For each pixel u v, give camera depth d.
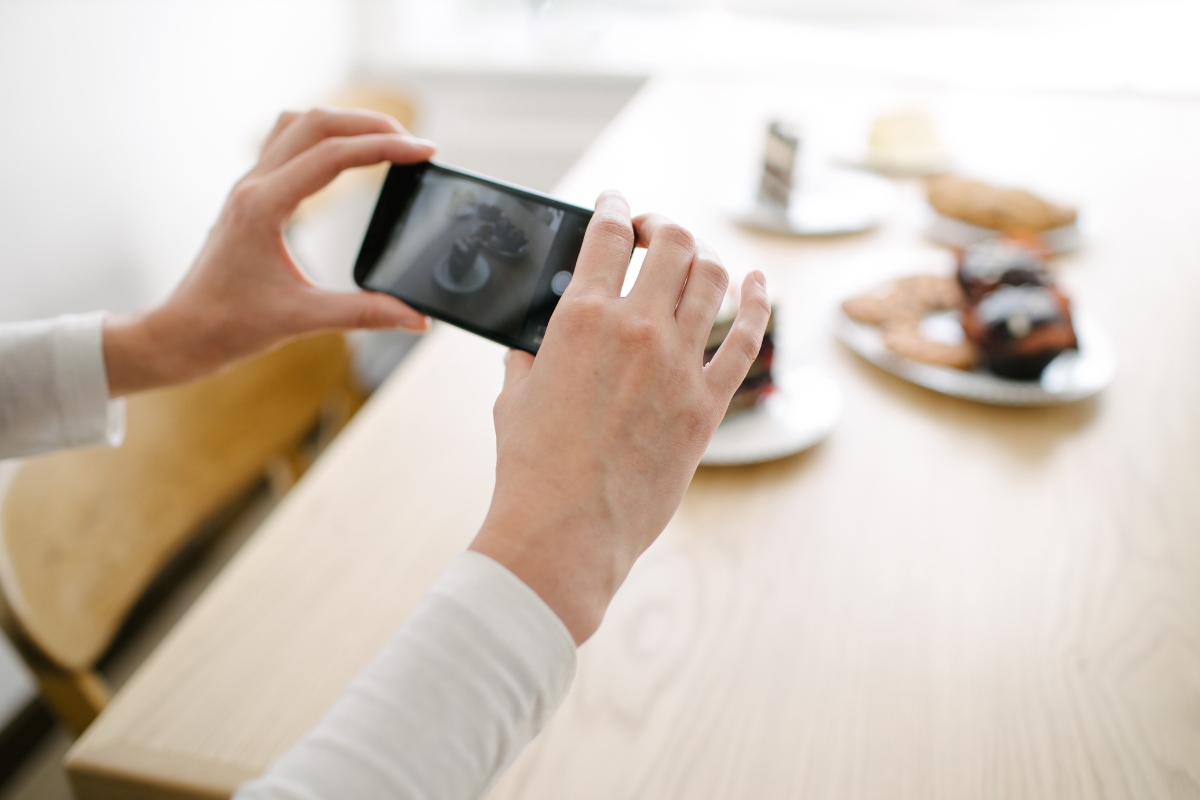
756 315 0.42
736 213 1.27
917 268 1.12
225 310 0.64
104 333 0.64
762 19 2.70
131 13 1.68
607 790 0.50
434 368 0.91
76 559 0.77
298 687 0.56
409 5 2.62
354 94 2.23
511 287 0.61
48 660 0.69
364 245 0.68
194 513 0.95
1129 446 0.77
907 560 0.65
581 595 0.35
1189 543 0.66
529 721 0.34
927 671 0.56
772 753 0.52
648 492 0.38
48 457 0.78
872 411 0.83
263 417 1.06
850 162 1.53
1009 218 1.18
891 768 0.51
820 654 0.58
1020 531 0.68
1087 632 0.59
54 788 1.47
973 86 1.98
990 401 0.84
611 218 0.43
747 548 0.67
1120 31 2.46
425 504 0.72
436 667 0.32
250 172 0.66
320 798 0.30
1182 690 0.55
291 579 0.64
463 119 2.67
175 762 0.52
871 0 2.60
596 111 2.60
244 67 2.07
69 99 1.54
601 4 2.75
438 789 0.31
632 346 0.38
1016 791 0.49
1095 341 0.92
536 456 0.37
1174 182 1.39
